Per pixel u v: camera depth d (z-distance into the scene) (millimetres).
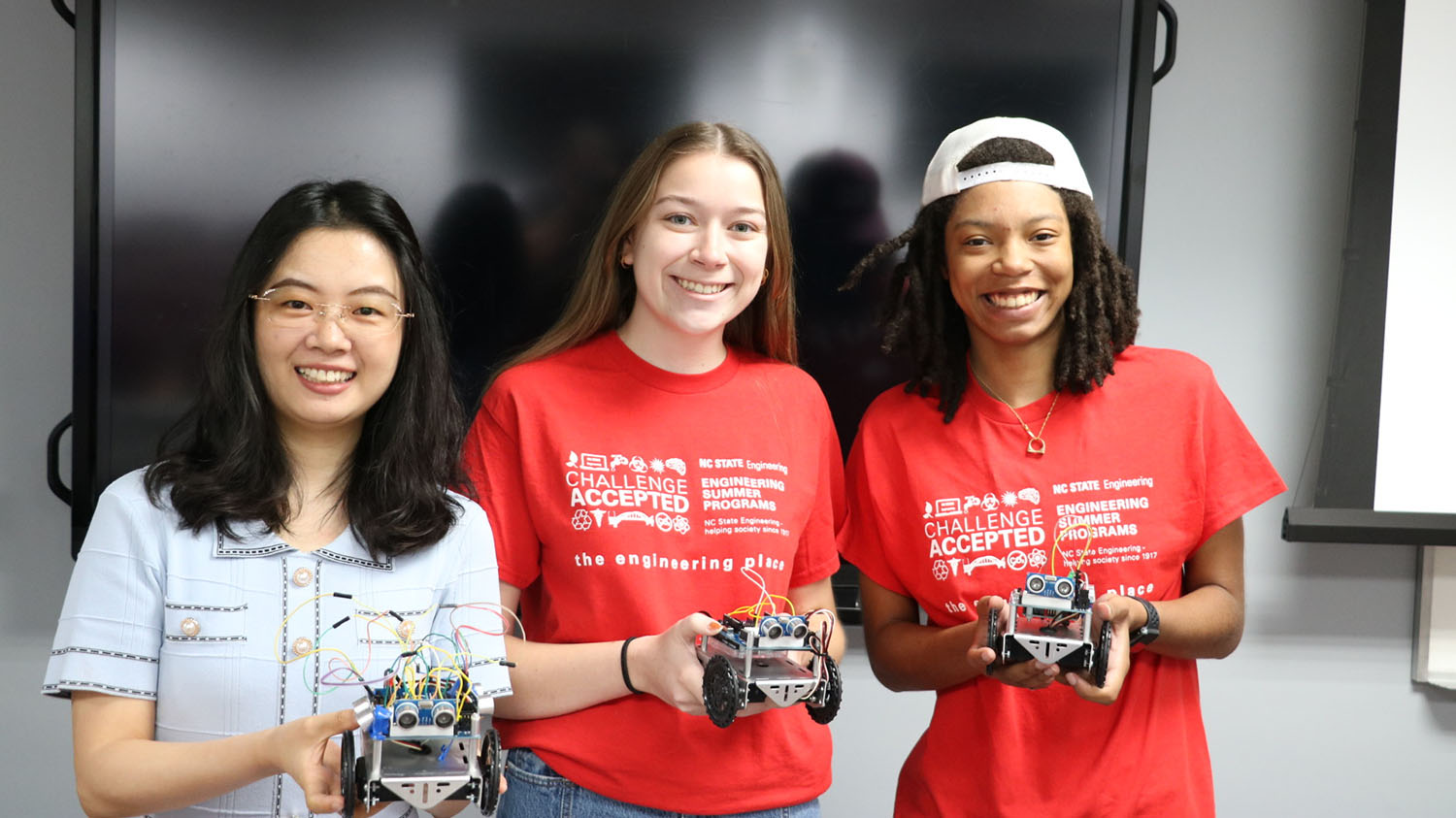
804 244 1954
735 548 1336
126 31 1805
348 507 1193
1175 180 2131
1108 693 1272
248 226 1852
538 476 1348
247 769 1012
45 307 1966
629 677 1257
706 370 1413
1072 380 1478
